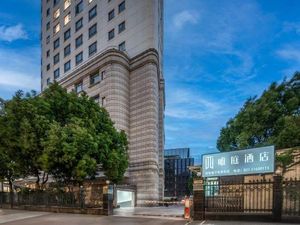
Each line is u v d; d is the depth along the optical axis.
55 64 61.34
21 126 24.23
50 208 23.19
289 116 24.89
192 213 16.00
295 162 17.70
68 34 58.94
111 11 50.25
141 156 41.47
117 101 41.84
